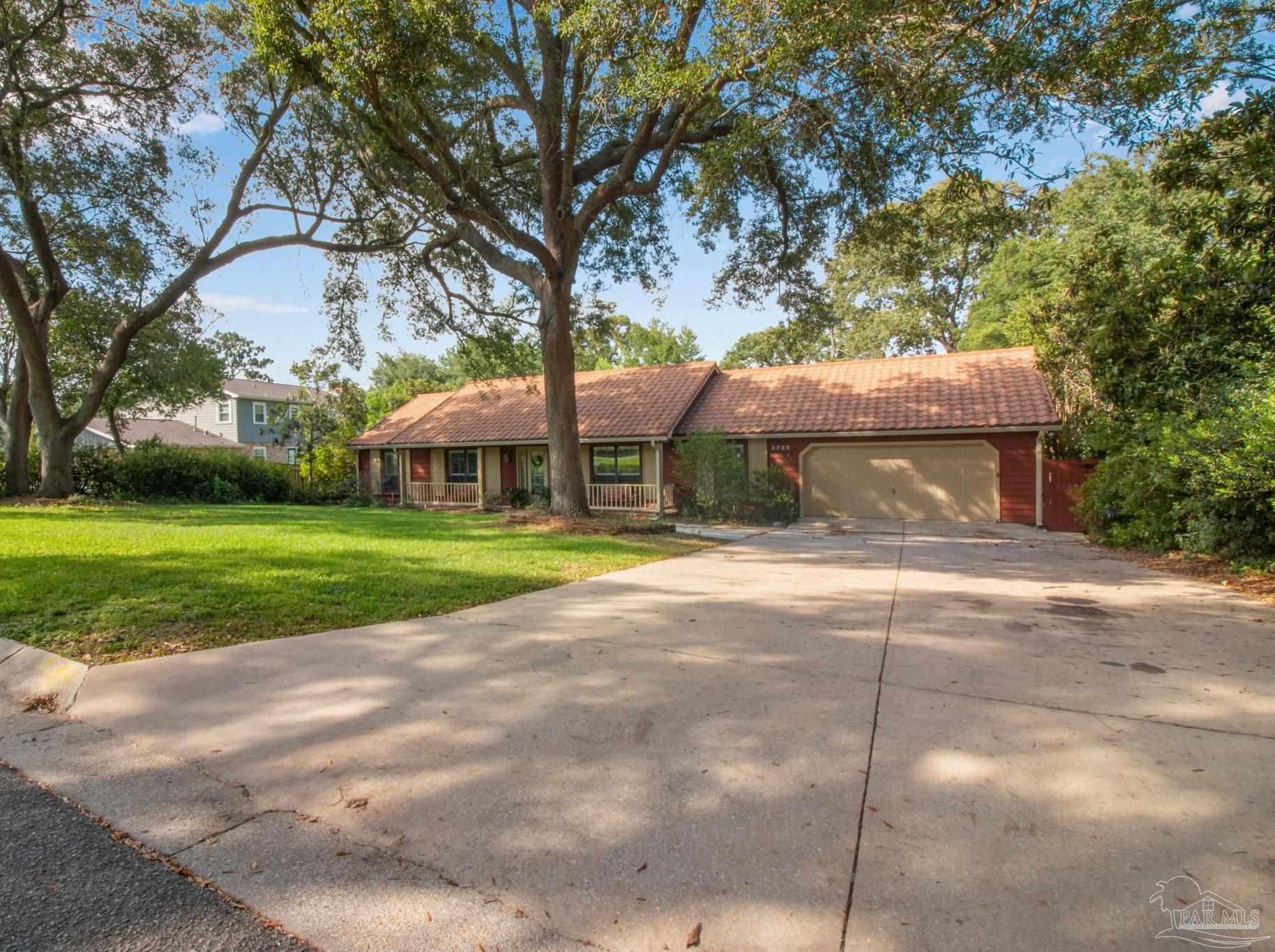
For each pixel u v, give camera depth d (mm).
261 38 8688
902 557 10430
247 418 39656
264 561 7953
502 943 2033
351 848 2525
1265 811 2668
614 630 5465
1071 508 14742
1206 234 6484
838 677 4285
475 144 11992
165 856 2500
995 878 2268
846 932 2029
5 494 17266
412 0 8039
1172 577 8289
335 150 14242
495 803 2799
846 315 35656
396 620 5699
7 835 2635
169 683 4148
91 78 14023
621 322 25141
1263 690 4023
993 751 3209
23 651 4652
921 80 7473
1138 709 3723
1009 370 18672
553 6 9023
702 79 8297
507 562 8664
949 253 16328
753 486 17984
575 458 14016
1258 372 7918
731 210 14242
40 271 17828
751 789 2871
